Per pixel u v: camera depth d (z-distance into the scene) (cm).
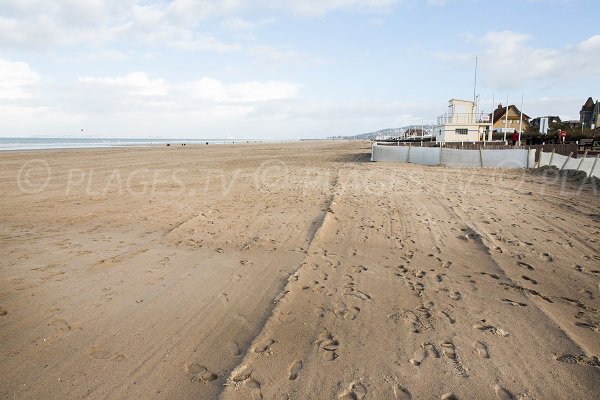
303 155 3384
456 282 470
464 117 3469
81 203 989
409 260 553
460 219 799
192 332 346
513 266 526
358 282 470
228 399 255
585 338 337
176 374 283
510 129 4219
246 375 282
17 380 275
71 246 602
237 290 441
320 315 381
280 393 262
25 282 451
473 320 371
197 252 584
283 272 500
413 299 421
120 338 334
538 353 312
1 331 341
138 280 467
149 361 300
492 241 640
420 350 317
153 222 778
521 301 415
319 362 300
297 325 360
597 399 257
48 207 930
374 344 327
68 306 392
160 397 258
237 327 356
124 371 287
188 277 480
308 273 498
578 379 278
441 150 2145
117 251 580
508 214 845
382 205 947
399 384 273
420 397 259
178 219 805
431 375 283
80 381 275
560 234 683
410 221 782
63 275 477
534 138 3525
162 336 338
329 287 453
